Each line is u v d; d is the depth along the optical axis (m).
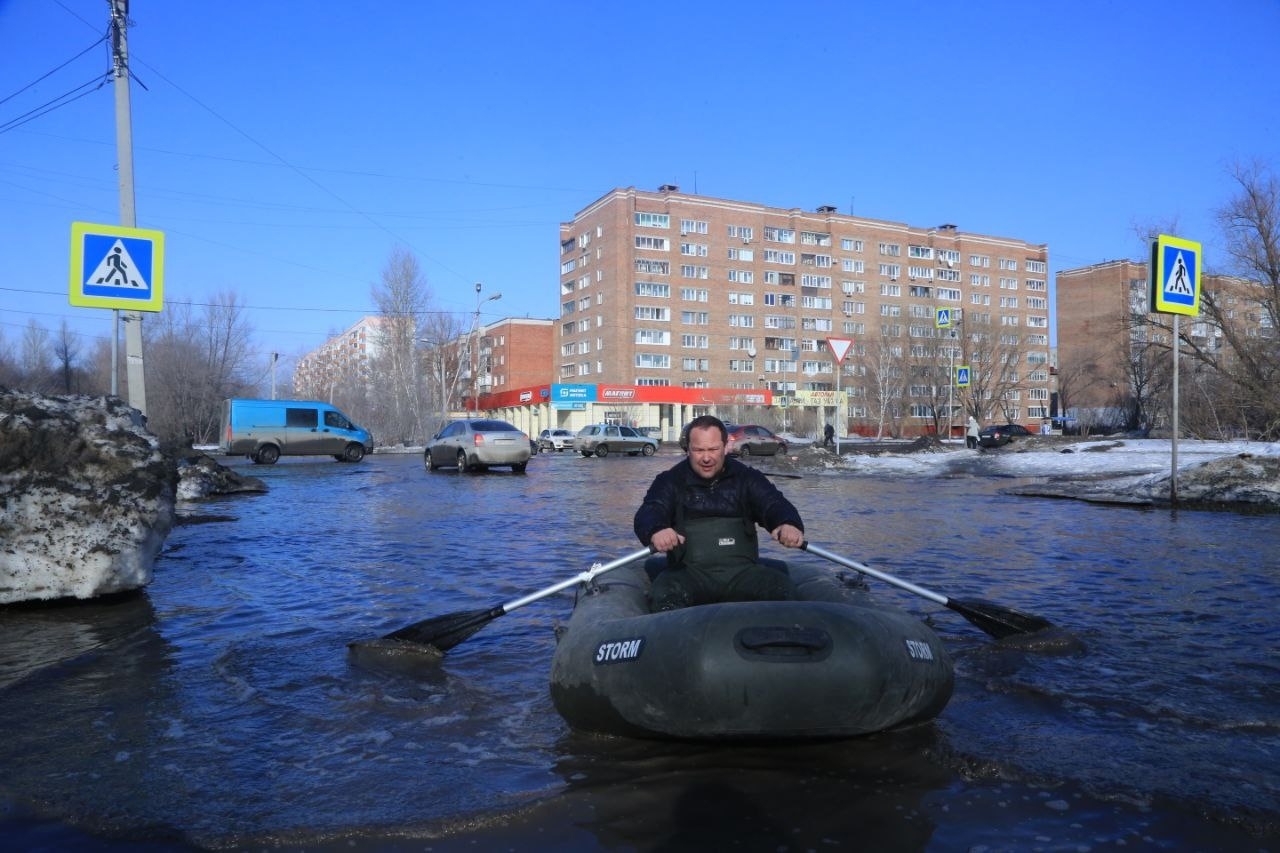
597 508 12.91
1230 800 2.83
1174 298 12.01
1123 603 5.89
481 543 9.11
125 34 14.20
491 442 22.23
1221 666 4.39
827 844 2.58
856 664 3.04
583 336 84.31
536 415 79.62
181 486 14.53
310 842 2.65
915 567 7.36
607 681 3.29
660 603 4.01
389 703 3.97
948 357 67.88
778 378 84.62
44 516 5.88
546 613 5.87
